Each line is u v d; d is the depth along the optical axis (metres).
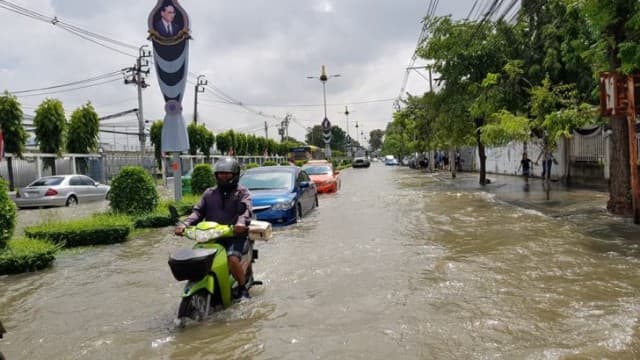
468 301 5.01
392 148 92.56
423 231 9.52
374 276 6.12
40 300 5.63
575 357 3.59
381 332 4.21
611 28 9.84
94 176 29.78
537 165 25.23
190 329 4.48
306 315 4.73
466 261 6.80
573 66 14.62
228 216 5.30
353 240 8.77
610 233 8.62
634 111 8.99
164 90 14.94
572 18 13.45
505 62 19.66
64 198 18.73
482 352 3.74
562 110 12.31
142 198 11.98
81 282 6.43
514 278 5.86
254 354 3.86
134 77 34.84
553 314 4.55
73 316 5.02
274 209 10.76
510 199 14.92
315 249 8.02
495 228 9.66
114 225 9.37
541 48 17.55
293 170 12.90
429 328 4.27
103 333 4.48
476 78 20.69
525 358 3.59
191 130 40.31
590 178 18.55
